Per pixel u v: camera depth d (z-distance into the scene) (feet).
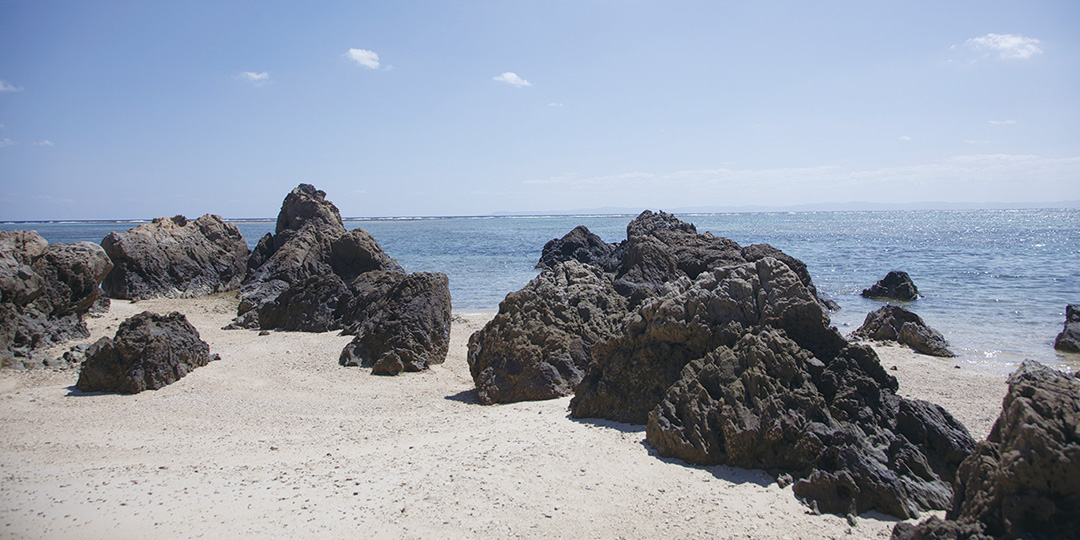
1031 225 423.64
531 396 43.06
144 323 50.37
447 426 36.91
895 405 29.91
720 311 35.24
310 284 78.23
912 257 164.66
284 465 30.48
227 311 91.50
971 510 21.03
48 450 33.14
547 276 52.80
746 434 28.68
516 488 26.76
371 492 26.66
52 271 64.39
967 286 107.14
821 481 25.70
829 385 30.55
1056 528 19.15
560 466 29.17
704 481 27.63
